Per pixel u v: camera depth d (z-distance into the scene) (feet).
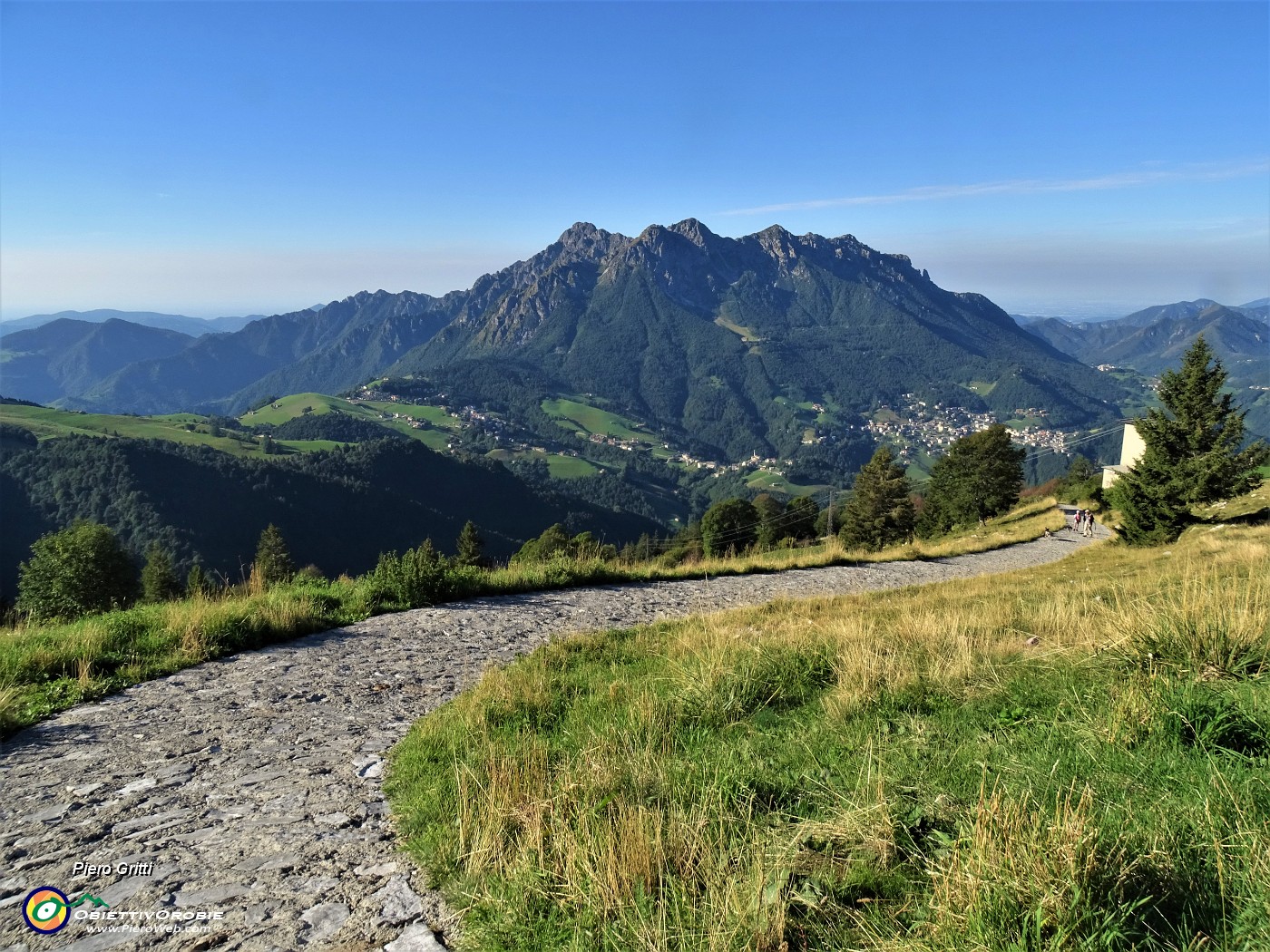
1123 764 11.76
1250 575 34.01
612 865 9.85
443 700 23.95
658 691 20.56
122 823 13.94
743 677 19.99
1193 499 90.17
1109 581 44.73
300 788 15.78
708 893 9.25
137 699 23.77
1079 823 8.80
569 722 18.90
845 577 65.26
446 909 10.38
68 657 26.50
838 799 11.76
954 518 194.39
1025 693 16.78
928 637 23.31
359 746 18.89
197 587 42.93
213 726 20.79
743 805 12.00
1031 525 160.66
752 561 72.23
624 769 13.74
